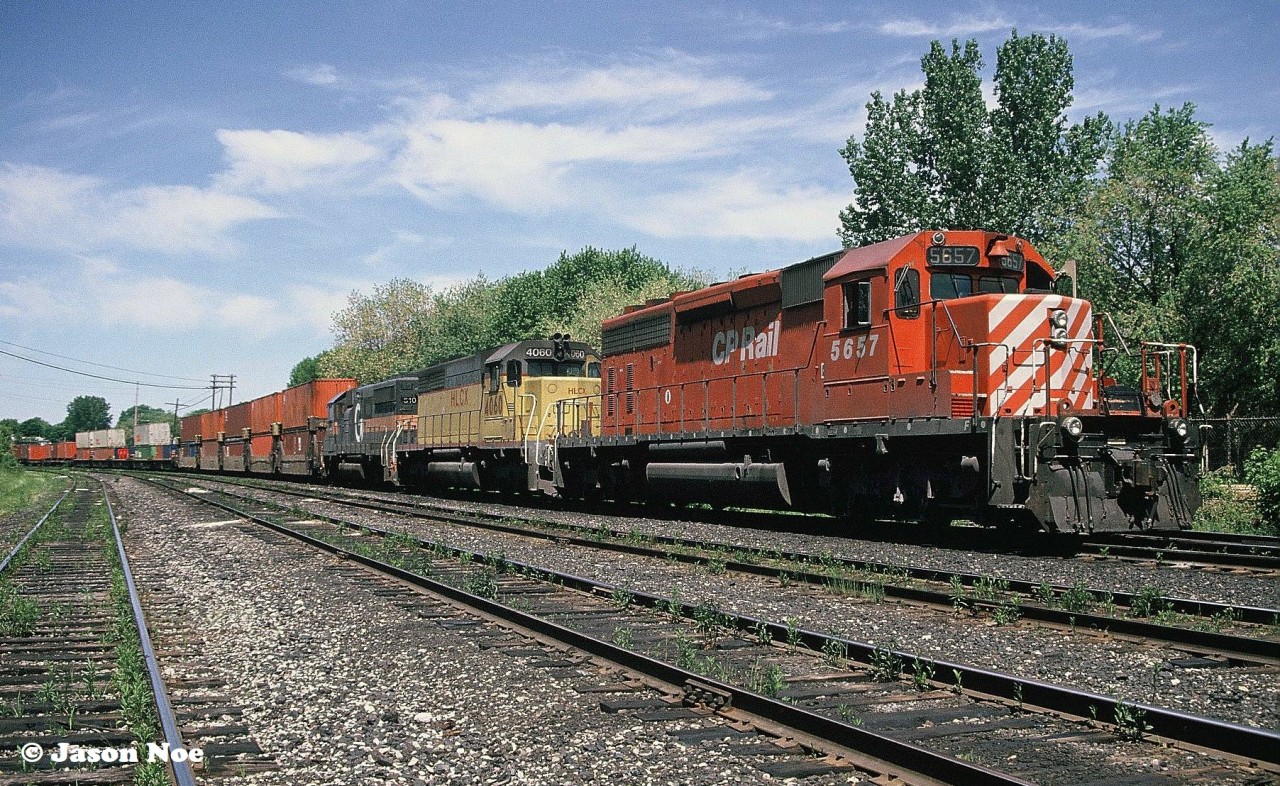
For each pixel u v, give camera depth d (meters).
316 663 8.62
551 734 6.37
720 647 8.88
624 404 25.17
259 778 5.68
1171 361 16.45
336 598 12.08
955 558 14.20
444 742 6.32
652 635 9.48
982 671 7.06
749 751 5.89
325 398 46.84
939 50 44.44
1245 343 29.81
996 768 5.58
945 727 6.28
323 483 46.47
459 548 16.44
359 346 74.75
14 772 5.76
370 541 18.50
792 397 18.81
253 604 11.87
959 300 15.96
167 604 12.11
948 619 10.01
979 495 15.31
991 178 42.09
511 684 7.70
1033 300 15.59
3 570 14.98
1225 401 31.39
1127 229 31.58
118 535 20.31
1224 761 5.59
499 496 32.16
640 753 5.96
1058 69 44.06
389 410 39.00
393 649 9.13
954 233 16.36
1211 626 9.31
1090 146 43.91
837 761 5.66
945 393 15.27
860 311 16.94
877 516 17.75
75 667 8.69
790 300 18.84
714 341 21.48
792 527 19.66
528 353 27.70
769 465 18.94
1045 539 16.06
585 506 26.61
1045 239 39.66
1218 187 30.50
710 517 22.02
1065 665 8.03
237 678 8.13
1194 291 30.11
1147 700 7.03
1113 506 14.98
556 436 26.59
